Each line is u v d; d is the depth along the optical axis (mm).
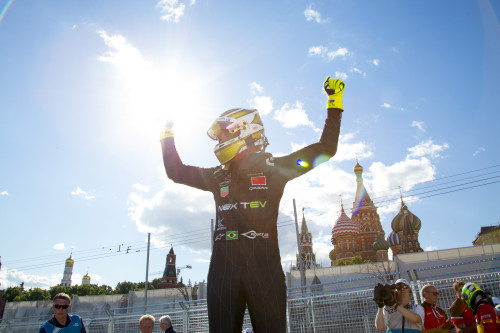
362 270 30062
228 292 1779
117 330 11172
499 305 5543
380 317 4180
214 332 1746
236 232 1875
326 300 9141
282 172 2043
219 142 2172
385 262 30281
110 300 32094
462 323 5258
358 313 8812
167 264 94188
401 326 3982
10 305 31547
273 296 1756
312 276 30344
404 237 82500
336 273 30344
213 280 1843
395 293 4062
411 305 4191
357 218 97062
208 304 1833
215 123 2160
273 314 1728
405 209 85750
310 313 9148
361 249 91500
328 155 2006
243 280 1785
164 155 2270
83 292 82312
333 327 8828
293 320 9148
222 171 2104
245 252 1821
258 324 1723
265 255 1827
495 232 52312
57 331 4520
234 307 1765
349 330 8688
